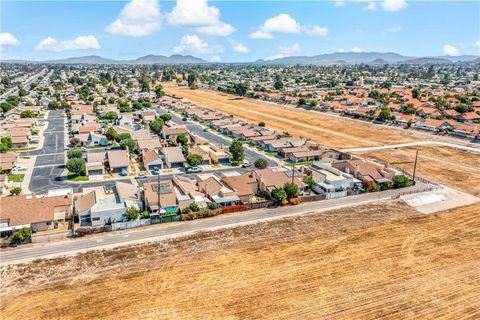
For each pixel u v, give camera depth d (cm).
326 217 7231
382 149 12700
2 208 6669
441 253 5988
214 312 4550
